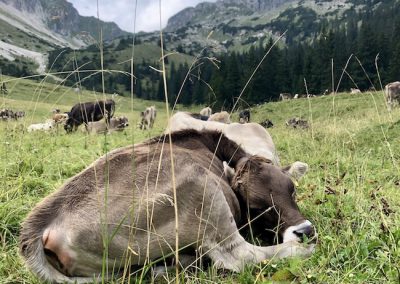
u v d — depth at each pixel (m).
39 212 1.57
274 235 2.02
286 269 1.62
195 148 2.20
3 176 2.58
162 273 1.71
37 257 1.53
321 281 1.55
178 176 1.66
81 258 1.56
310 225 1.92
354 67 26.41
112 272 1.64
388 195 2.54
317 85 27.20
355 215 2.08
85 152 3.51
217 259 1.72
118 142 4.47
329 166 3.50
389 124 5.53
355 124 6.10
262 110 17.34
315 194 2.54
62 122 8.44
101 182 1.63
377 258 1.65
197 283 1.63
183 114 2.47
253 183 2.01
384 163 3.56
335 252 1.72
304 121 11.40
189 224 1.66
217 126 2.44
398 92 10.94
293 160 3.95
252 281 1.63
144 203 1.59
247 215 2.05
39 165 2.93
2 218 2.12
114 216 1.57
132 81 1.57
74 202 1.59
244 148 2.41
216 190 1.70
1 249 1.91
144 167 1.68
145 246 1.61
